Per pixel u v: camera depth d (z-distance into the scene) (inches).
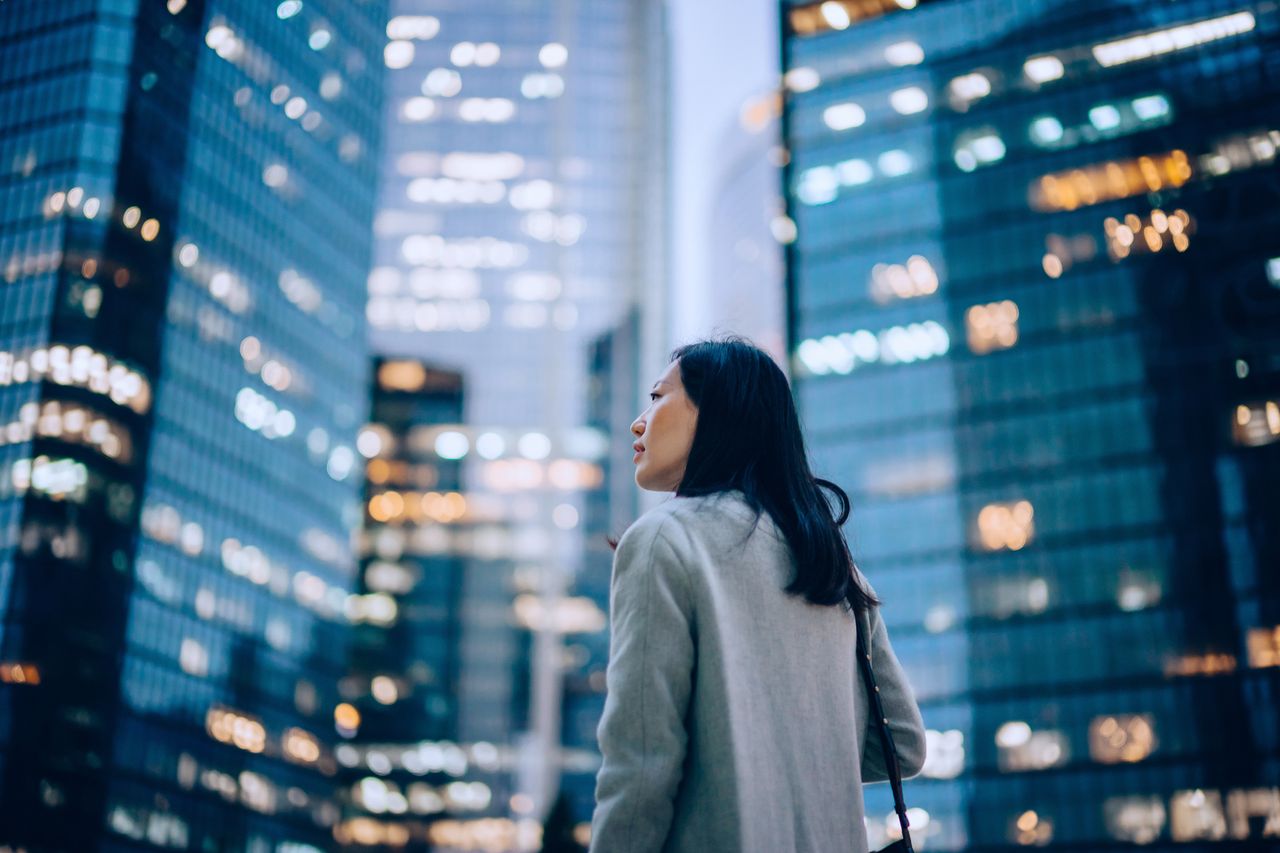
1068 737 3196.4
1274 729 2945.4
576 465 7007.9
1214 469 3181.6
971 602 3422.7
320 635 4891.7
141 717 3823.8
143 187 4200.3
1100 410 3390.7
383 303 7111.2
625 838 117.0
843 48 4089.6
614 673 124.0
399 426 6909.5
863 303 3823.8
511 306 7180.1
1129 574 3230.8
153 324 4143.7
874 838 3309.5
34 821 3420.3
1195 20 3531.0
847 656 135.5
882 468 3651.6
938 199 3801.7
